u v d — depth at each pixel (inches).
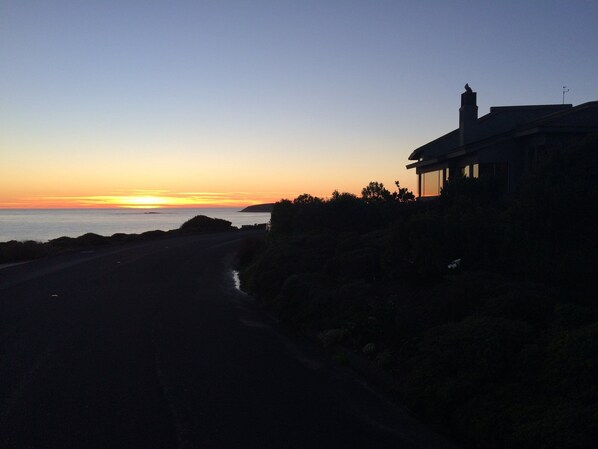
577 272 423.8
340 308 492.4
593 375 252.7
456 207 554.6
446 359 308.2
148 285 826.8
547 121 921.5
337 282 586.6
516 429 240.7
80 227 3690.9
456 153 1055.6
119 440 266.7
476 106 1152.2
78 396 330.6
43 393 335.9
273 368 395.2
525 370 285.4
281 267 682.8
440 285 470.9
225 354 433.4
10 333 497.4
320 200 978.1
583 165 507.2
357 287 526.9
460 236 488.7
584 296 404.8
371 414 304.0
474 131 1147.3
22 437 270.4
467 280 424.8
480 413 261.3
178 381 361.7
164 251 1470.2
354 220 846.5
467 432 263.4
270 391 343.0
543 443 226.2
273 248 777.6
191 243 1779.0
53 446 260.2
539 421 236.5
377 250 611.5
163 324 545.3
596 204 457.4
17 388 345.4
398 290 517.7
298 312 534.6
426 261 497.4
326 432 277.6
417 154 1406.3
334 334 444.5
